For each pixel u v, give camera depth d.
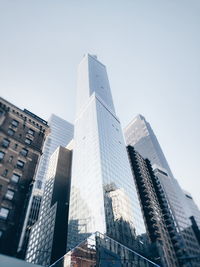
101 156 95.31
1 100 43.50
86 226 78.00
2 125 40.91
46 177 139.38
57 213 103.38
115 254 56.38
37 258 91.56
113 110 157.38
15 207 33.47
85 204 86.75
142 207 106.69
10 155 38.31
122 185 95.38
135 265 57.69
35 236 107.50
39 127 47.25
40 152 43.25
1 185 34.03
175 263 91.38
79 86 188.50
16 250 29.34
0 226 30.45
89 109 138.25
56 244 90.19
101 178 85.25
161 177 154.50
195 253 110.44
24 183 36.94
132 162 131.62
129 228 78.62
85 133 123.31
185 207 168.88
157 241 89.50
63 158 141.38
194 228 133.25
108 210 76.44
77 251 55.22
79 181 101.50
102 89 174.50
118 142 123.38
